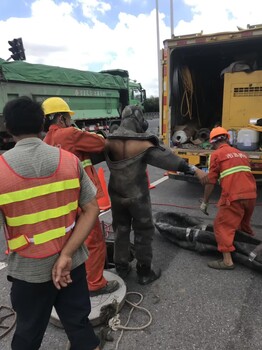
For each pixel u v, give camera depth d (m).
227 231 3.42
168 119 6.36
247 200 3.36
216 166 3.47
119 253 3.24
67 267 1.67
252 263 3.39
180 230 4.04
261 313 2.78
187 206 5.73
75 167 1.75
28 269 1.64
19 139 1.67
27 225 1.61
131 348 2.42
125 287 3.00
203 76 7.68
